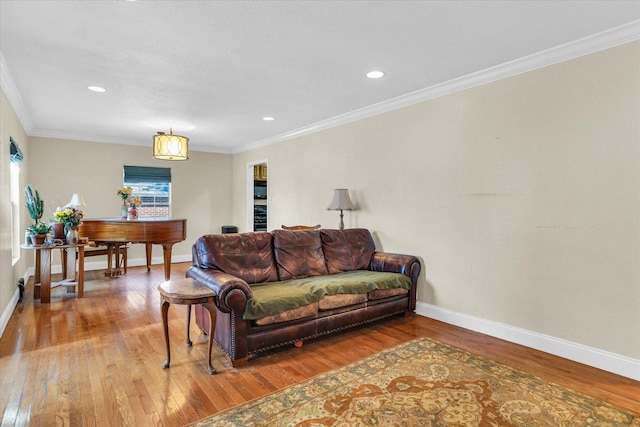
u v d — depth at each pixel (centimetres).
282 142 595
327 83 342
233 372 245
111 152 623
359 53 275
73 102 403
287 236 361
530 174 287
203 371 246
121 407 201
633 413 196
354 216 456
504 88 303
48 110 437
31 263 552
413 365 255
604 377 238
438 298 358
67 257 471
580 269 261
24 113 441
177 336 309
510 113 299
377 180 423
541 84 280
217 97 386
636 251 236
